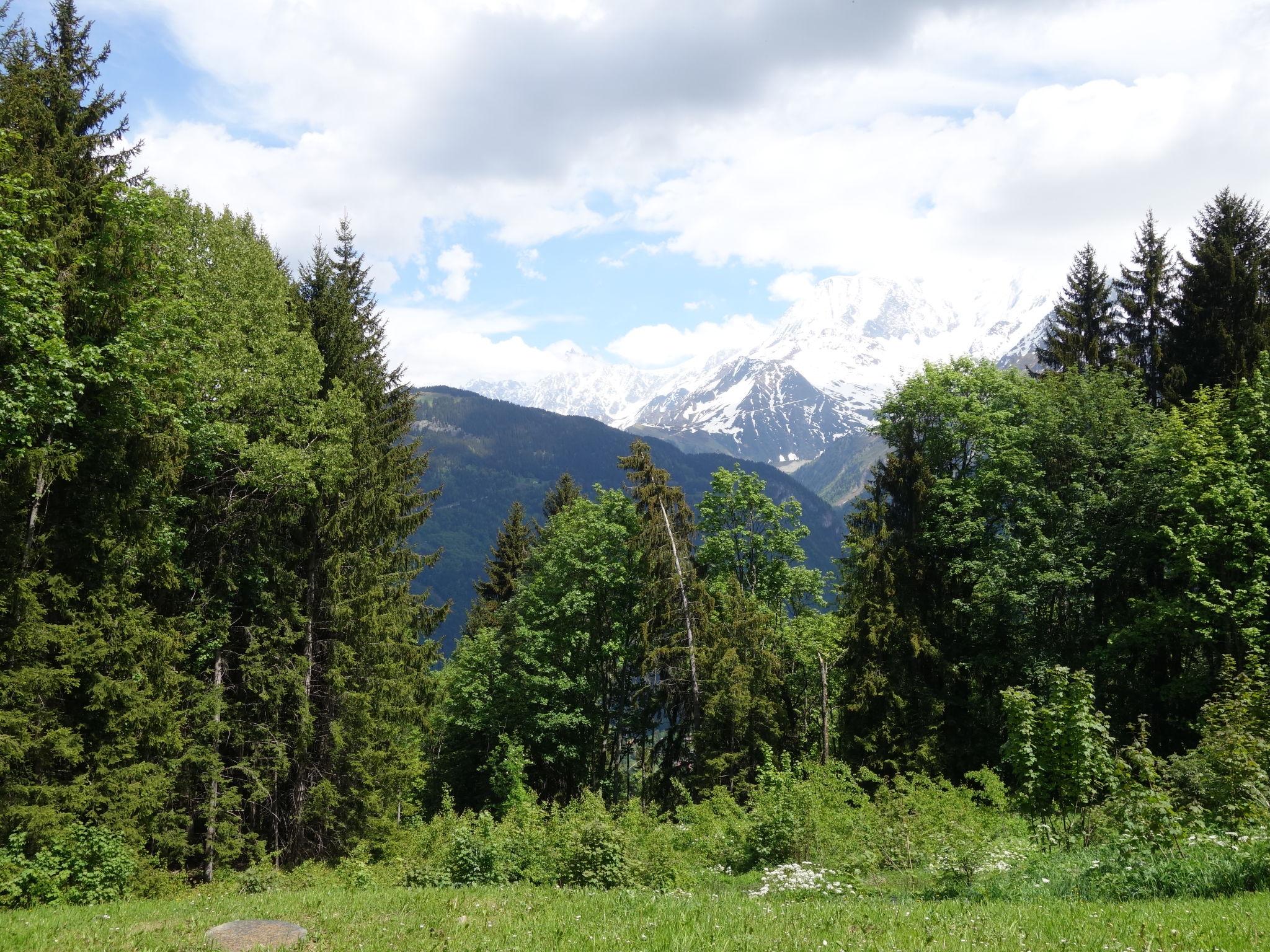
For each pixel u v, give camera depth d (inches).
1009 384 1475.1
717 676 1379.2
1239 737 510.6
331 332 1225.4
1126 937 270.7
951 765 1234.0
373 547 1177.4
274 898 522.9
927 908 367.2
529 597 1712.6
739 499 1750.7
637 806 900.0
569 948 298.2
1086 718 551.8
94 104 862.5
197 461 920.9
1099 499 1229.1
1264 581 1039.0
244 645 1033.5
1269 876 363.3
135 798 732.0
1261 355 1217.4
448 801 1314.0
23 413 627.8
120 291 740.0
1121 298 1605.6
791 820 735.1
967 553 1375.5
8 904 600.4
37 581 666.8
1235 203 1498.5
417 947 318.7
